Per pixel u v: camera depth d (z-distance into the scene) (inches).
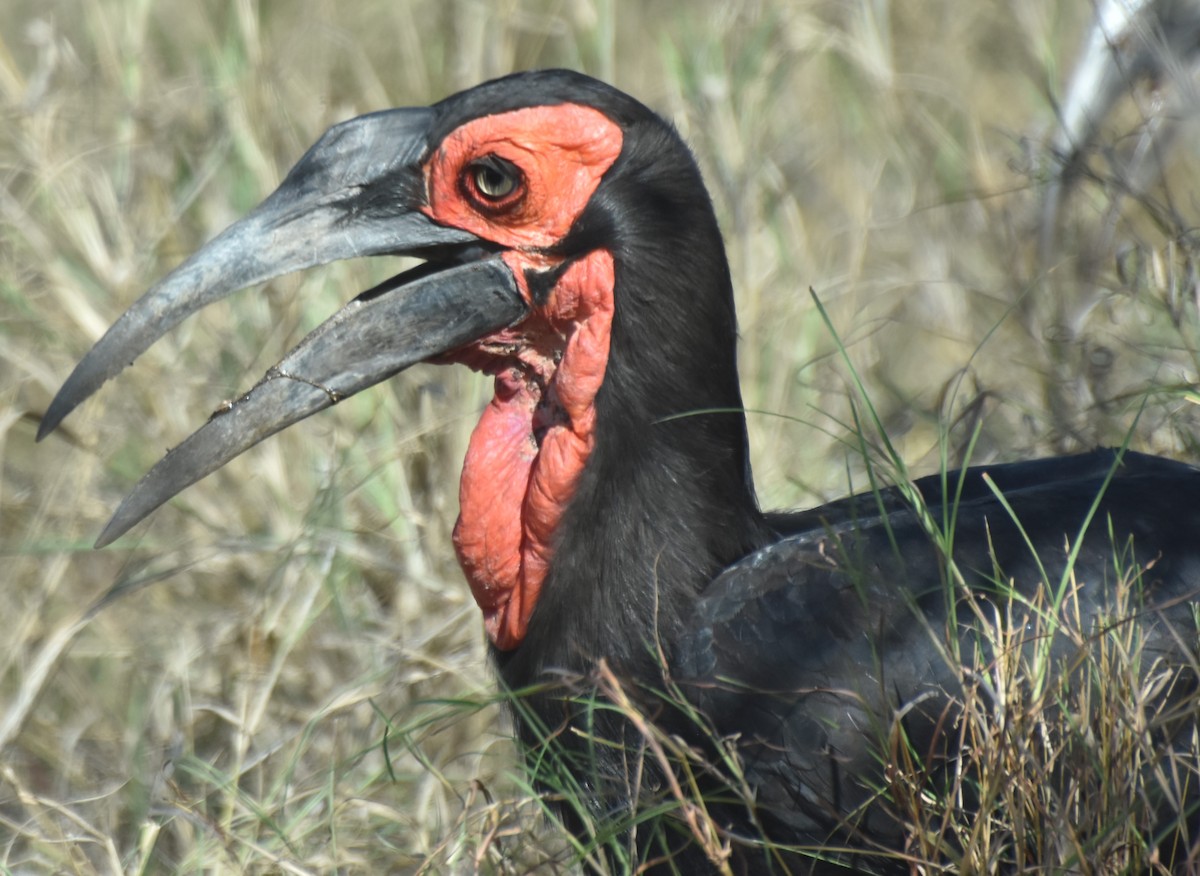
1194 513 348.5
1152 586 332.2
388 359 351.3
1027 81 665.0
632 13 718.5
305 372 350.3
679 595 339.9
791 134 645.9
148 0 620.1
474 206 346.6
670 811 328.2
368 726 430.3
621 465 342.3
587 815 337.7
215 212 567.8
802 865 336.2
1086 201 512.7
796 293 552.7
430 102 637.3
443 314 350.0
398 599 473.1
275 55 619.2
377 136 350.3
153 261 551.2
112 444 514.6
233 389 511.5
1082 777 309.6
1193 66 463.2
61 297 529.3
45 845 399.2
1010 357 512.7
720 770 329.7
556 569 345.7
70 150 562.9
